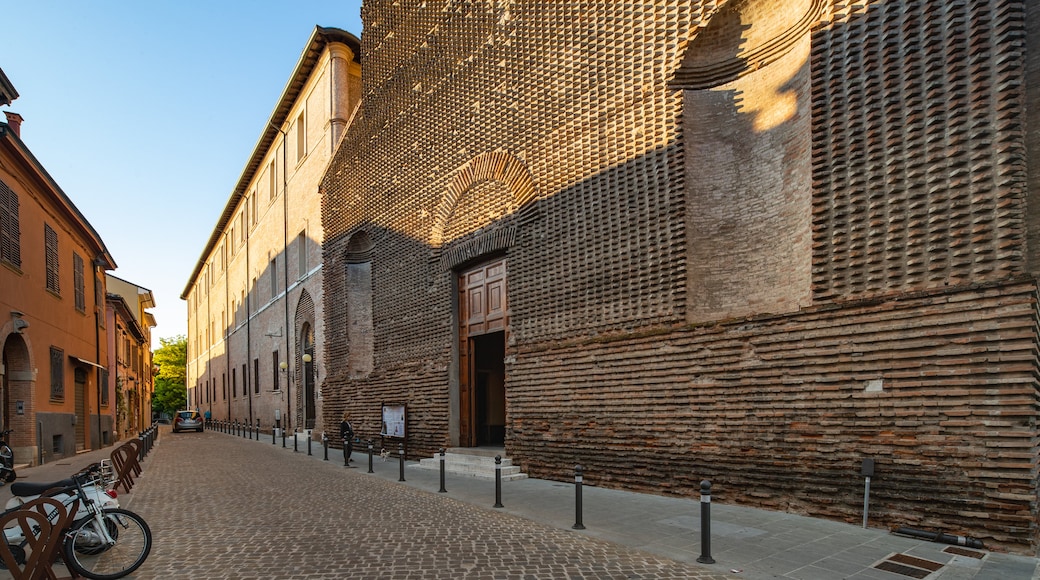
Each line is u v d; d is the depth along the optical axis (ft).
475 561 20.07
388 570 19.15
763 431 27.68
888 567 18.80
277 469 47.78
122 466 37.70
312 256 85.35
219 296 164.04
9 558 15.83
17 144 48.83
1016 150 21.49
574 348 37.24
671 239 32.91
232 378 141.49
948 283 22.61
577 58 38.93
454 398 48.65
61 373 62.69
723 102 33.45
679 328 31.58
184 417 130.31
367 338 64.49
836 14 26.78
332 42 79.61
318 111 84.38
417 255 53.42
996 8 22.17
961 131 22.62
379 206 59.88
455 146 49.52
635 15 35.68
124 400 105.70
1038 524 20.58
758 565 19.19
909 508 22.74
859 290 25.20
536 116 41.68
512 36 44.19
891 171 24.47
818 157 27.02
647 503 29.68
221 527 25.58
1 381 47.03
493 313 46.39
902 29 24.58
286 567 19.58
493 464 40.22
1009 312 20.86
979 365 21.39
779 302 30.12
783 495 26.81
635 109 35.27
